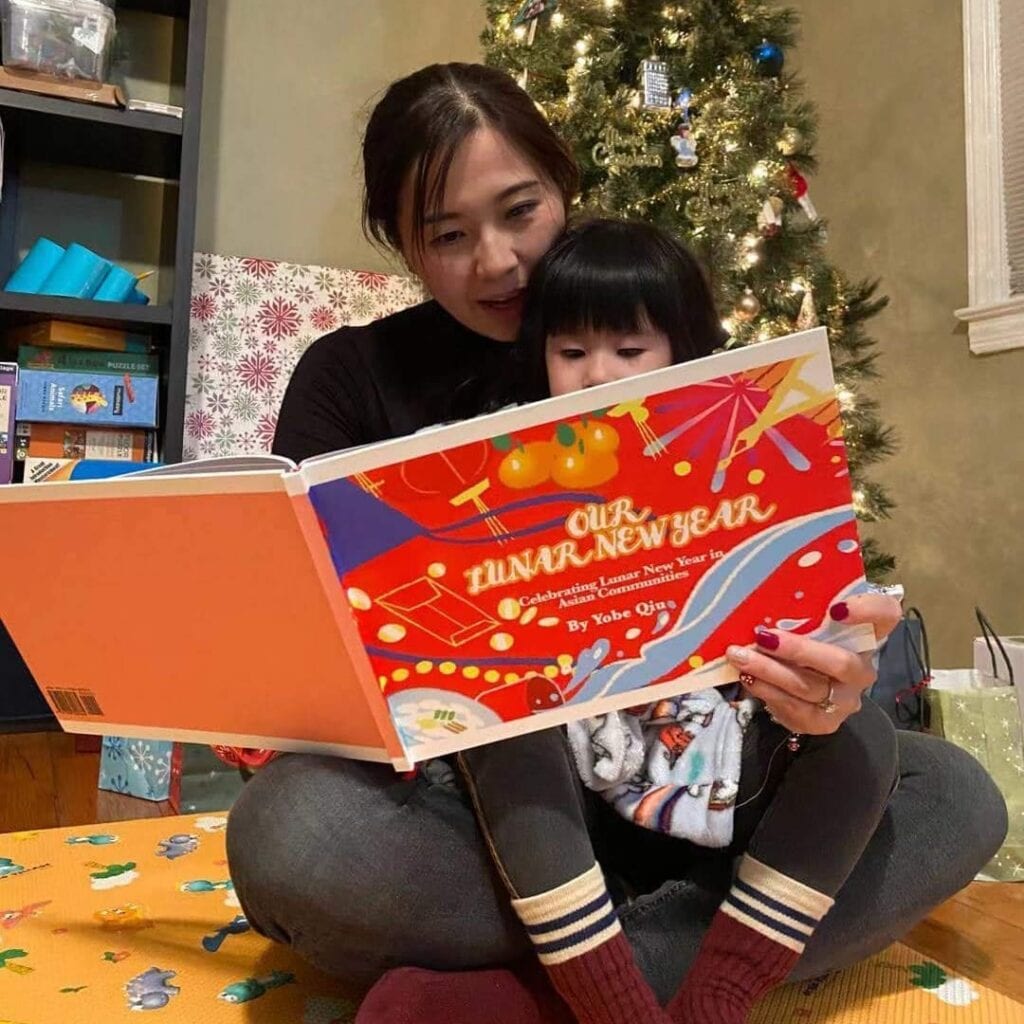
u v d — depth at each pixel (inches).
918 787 33.0
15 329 77.8
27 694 72.7
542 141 41.3
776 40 80.4
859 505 72.3
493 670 25.8
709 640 26.1
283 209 91.1
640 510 24.8
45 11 72.4
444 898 28.1
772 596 25.9
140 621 28.2
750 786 31.0
